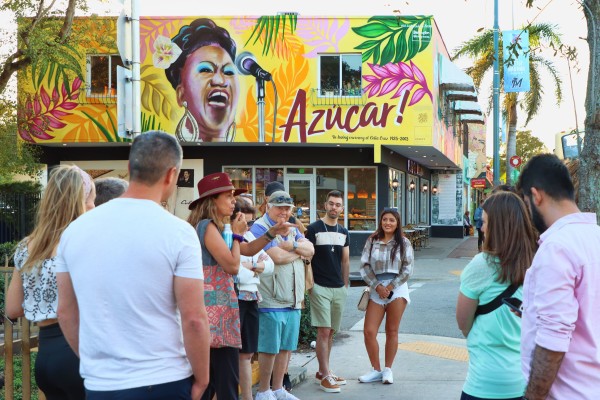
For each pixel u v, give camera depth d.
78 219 2.98
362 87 20.94
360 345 8.98
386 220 7.10
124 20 6.87
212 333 4.62
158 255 2.83
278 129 20.91
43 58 15.15
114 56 21.11
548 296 2.67
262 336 5.99
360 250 22.72
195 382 2.96
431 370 7.56
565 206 2.87
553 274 2.67
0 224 18.20
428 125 20.81
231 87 20.89
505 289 3.65
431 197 35.75
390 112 20.89
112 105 21.00
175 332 2.91
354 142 20.97
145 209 2.90
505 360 3.66
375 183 22.70
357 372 7.55
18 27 14.57
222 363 4.74
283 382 6.65
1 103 17.12
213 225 4.62
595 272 2.71
